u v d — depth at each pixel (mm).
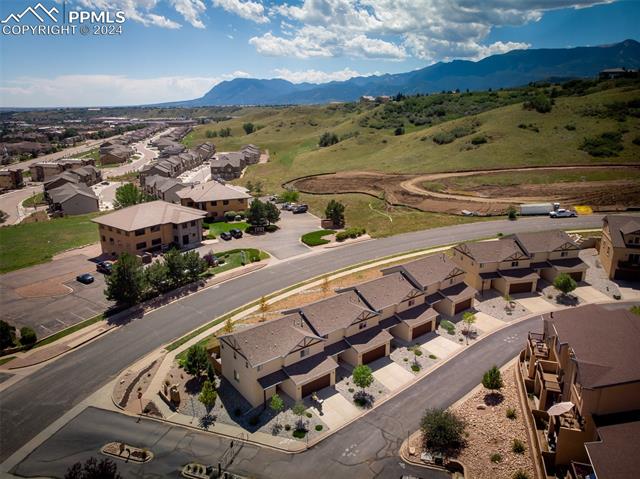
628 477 26391
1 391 48438
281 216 116625
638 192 102938
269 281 74938
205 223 108438
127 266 64125
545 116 157875
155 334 59406
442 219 101125
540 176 119562
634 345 35156
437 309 63719
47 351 55656
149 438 41062
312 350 48250
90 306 67188
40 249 92188
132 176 186375
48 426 43094
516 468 35250
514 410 41875
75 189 129625
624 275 68875
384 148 185625
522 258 68125
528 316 60562
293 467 37156
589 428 32156
